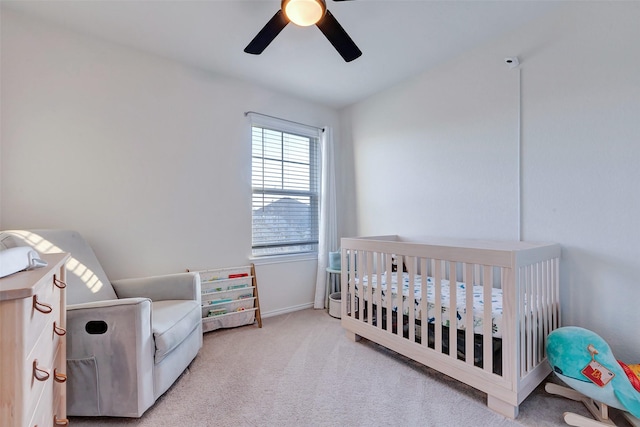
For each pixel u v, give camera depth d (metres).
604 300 1.74
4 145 1.90
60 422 1.21
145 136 2.40
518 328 1.47
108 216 2.24
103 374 1.48
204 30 2.12
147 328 1.54
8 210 1.91
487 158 2.30
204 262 2.69
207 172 2.71
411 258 1.96
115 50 2.27
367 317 2.28
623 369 1.38
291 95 3.25
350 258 2.44
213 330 2.63
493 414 1.50
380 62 2.58
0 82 1.89
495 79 2.24
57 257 1.24
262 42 1.68
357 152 3.47
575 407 1.54
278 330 2.66
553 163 1.95
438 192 2.65
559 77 1.92
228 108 2.82
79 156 2.13
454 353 1.70
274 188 3.17
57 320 1.20
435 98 2.66
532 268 1.61
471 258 1.60
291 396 1.67
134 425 1.45
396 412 1.53
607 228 1.73
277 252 3.20
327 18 1.50
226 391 1.72
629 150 1.66
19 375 0.78
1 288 0.77
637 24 1.63
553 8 1.92
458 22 2.05
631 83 1.65
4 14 1.90
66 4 1.85
